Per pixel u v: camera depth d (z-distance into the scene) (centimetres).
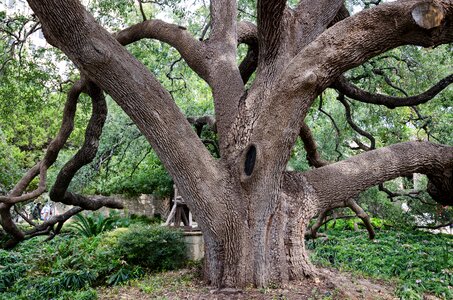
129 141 1148
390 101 804
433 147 581
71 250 802
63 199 831
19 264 763
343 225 1425
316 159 763
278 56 566
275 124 490
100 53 465
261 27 534
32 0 423
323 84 484
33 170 734
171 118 507
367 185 566
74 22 443
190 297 486
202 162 513
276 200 513
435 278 682
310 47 480
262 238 504
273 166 499
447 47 949
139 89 492
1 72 896
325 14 612
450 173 577
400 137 1304
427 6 412
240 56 1188
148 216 1471
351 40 461
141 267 701
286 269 519
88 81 727
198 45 645
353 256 876
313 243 1007
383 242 1048
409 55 976
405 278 696
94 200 906
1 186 1216
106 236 883
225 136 567
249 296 468
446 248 931
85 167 1187
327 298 465
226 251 507
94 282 658
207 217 508
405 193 1292
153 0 966
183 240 778
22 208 1472
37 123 2014
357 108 1233
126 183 1463
